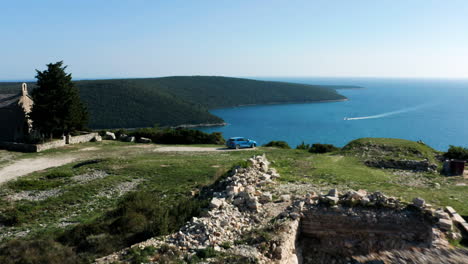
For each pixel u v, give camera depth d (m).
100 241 13.03
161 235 12.84
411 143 29.92
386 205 13.19
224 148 44.56
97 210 19.45
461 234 11.86
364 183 19.17
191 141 53.75
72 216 18.66
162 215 14.14
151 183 24.67
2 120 47.31
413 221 12.58
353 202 13.41
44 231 16.02
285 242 11.38
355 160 26.67
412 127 173.50
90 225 14.84
